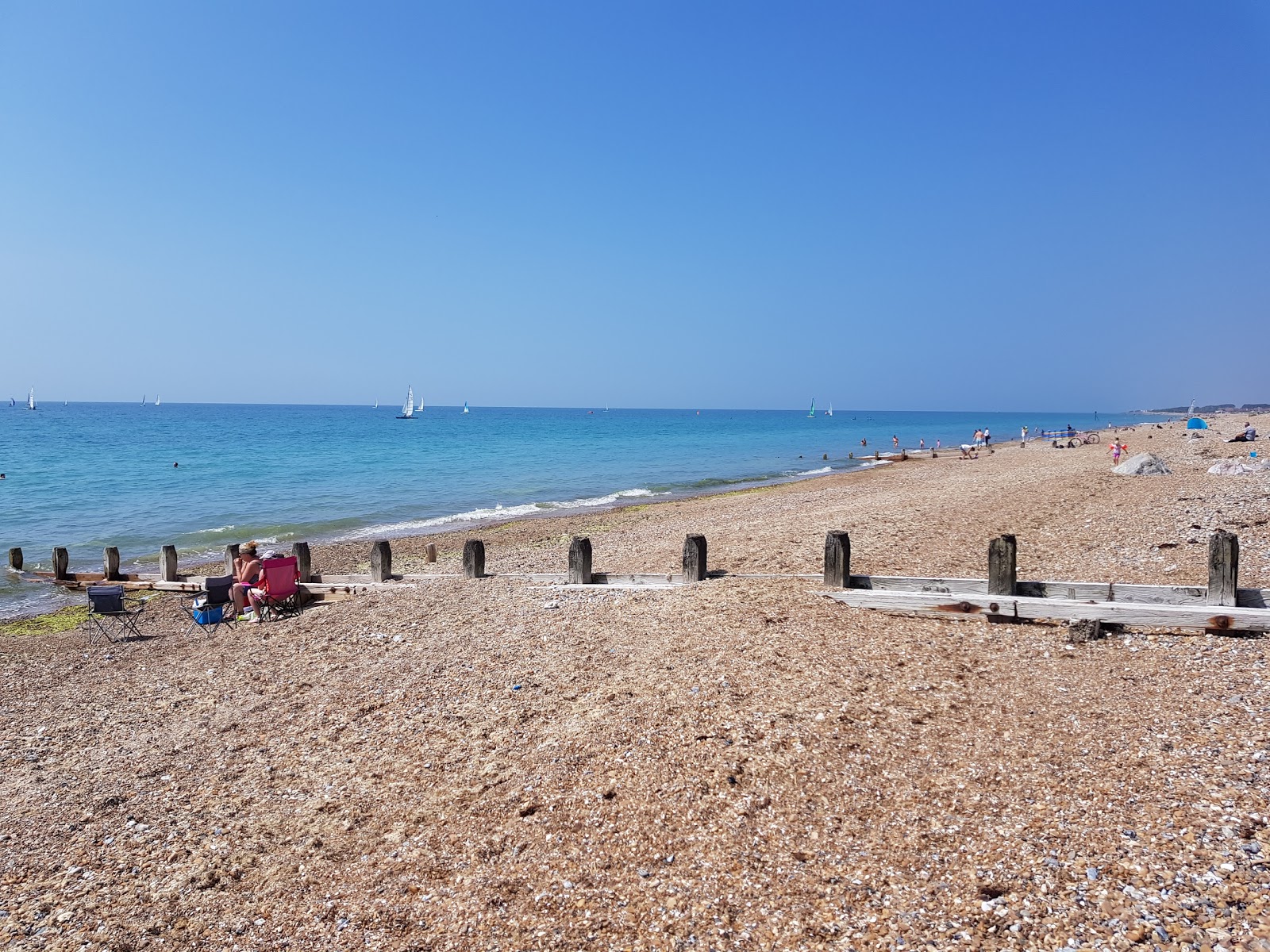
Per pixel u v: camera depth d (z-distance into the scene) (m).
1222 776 5.15
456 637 10.53
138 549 22.64
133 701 9.53
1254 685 6.63
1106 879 4.25
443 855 5.54
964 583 9.66
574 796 6.04
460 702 8.27
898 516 18.72
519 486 40.25
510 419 193.38
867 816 5.32
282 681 9.62
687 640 9.03
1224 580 8.33
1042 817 4.99
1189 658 7.51
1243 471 23.23
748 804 5.60
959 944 3.97
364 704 8.55
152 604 15.82
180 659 11.16
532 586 12.58
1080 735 6.10
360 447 69.06
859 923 4.26
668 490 38.09
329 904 5.19
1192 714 6.22
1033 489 23.12
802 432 115.94
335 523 27.30
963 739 6.27
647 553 16.66
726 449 73.69
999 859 4.61
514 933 4.63
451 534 24.52
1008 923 4.05
